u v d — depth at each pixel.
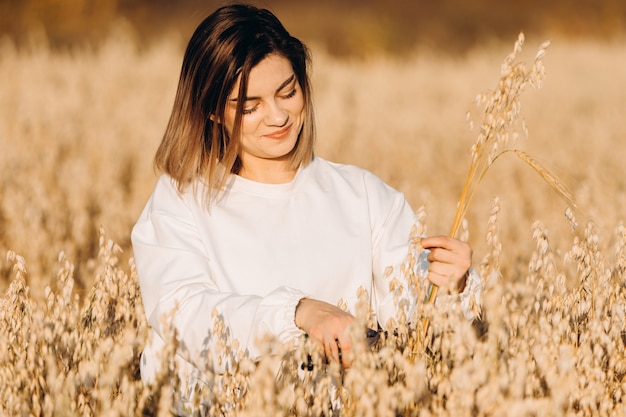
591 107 15.85
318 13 31.50
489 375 2.37
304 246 2.94
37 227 6.25
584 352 2.68
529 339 2.74
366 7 34.38
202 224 2.95
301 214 2.99
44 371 2.76
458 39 32.69
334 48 28.52
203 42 2.80
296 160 3.02
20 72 15.48
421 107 14.67
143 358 2.90
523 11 34.59
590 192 7.17
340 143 11.42
